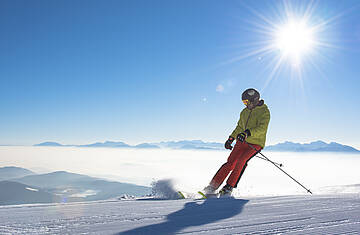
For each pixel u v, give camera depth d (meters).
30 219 1.24
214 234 0.96
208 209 1.63
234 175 3.31
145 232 0.99
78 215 1.37
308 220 1.24
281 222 1.20
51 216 1.33
